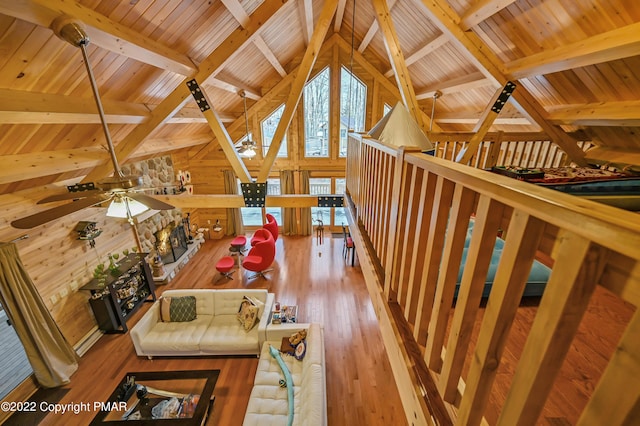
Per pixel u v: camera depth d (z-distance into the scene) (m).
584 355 1.53
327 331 4.75
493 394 1.33
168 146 5.65
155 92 3.63
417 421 1.31
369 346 4.44
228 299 4.85
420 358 1.48
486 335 0.87
